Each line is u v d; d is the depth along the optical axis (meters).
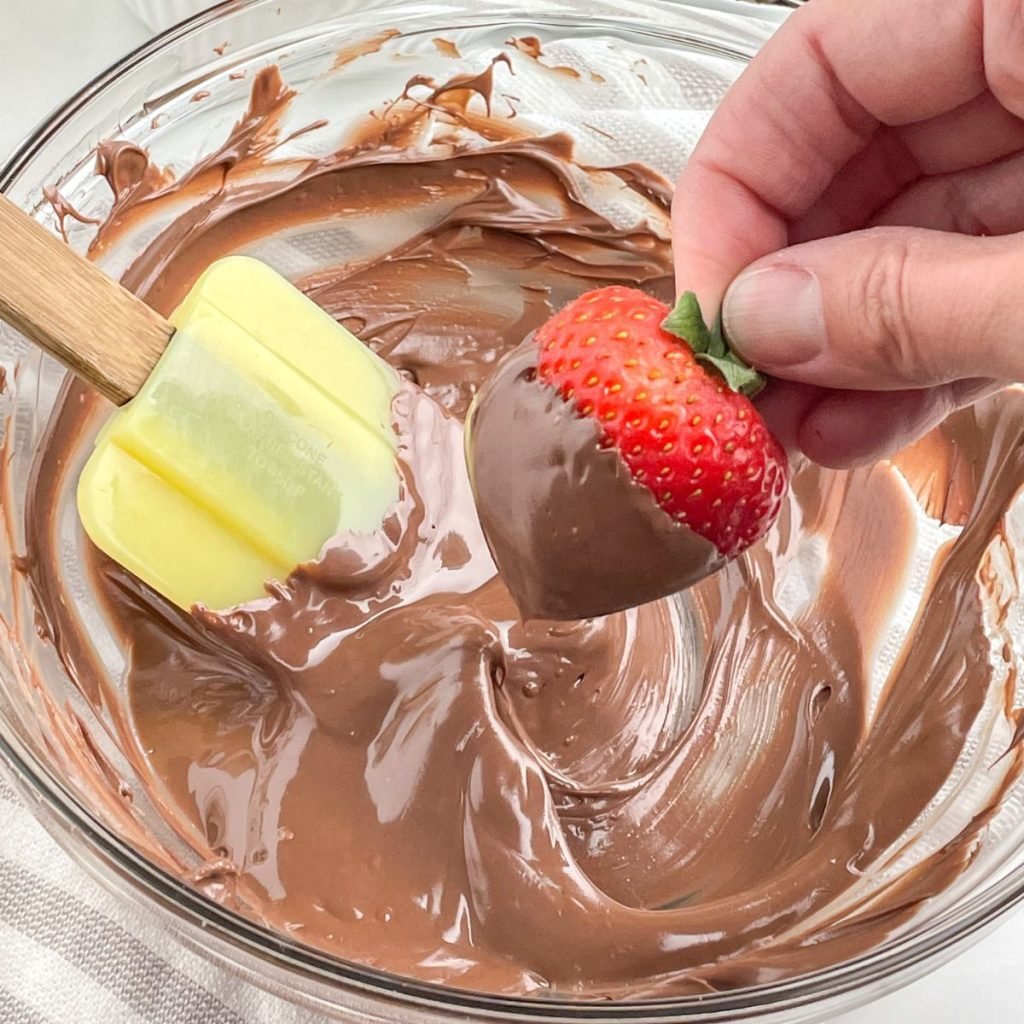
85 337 0.21
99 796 0.21
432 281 0.30
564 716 0.26
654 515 0.19
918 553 0.27
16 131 0.30
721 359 0.19
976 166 0.24
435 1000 0.18
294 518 0.23
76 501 0.24
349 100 0.27
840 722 0.26
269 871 0.22
